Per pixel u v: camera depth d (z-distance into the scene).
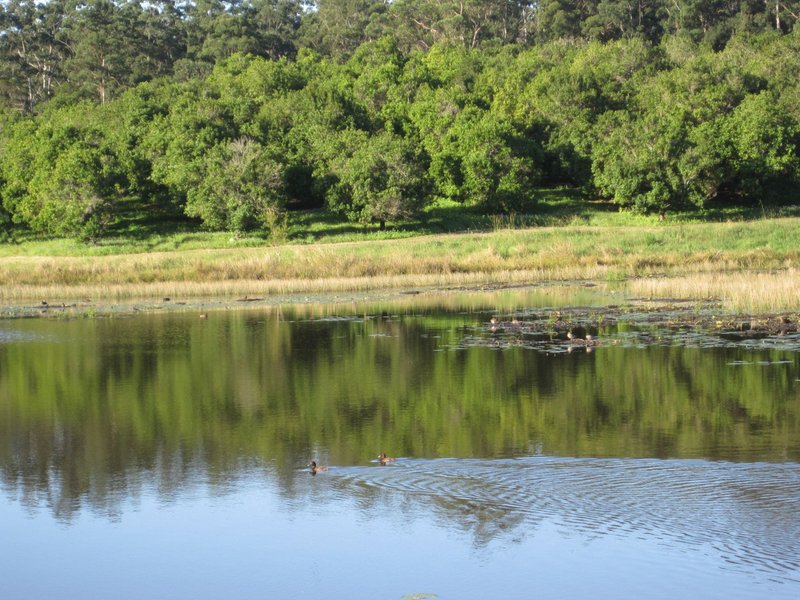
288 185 105.12
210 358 41.66
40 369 40.03
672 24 182.75
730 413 27.86
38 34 193.38
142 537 19.62
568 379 33.75
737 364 35.44
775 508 18.88
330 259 78.75
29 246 97.38
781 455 22.83
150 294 70.50
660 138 98.81
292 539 18.91
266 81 144.00
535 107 124.44
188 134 109.69
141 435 27.94
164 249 92.94
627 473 21.44
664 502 19.39
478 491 20.64
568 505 19.44
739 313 49.50
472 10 193.00
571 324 47.94
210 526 19.97
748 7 177.88
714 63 129.38
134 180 105.69
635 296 59.03
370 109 134.12
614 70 138.38
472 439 25.53
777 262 71.94
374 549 18.31
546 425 26.98
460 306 58.41
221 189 95.88
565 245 81.44
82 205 95.06
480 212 105.69
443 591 16.45
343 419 28.80
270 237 93.31
